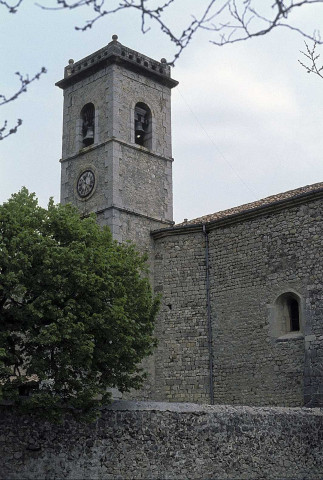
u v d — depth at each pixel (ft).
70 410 53.78
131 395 78.43
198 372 78.59
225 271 79.56
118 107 90.79
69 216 60.49
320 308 69.92
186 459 56.24
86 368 54.19
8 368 50.55
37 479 51.19
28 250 55.01
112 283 56.24
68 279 54.65
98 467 53.42
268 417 60.29
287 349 71.87
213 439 57.47
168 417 56.75
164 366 80.79
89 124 94.73
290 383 70.85
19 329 53.83
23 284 53.83
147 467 54.95
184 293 82.07
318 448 61.98
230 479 57.00
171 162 95.25
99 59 92.53
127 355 56.85
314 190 72.18
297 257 73.15
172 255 84.33
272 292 74.54
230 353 76.69
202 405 59.26
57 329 52.08
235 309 77.51
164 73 98.02
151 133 94.22
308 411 62.90
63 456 52.49
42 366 51.96
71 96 97.35
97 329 55.42
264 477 58.39
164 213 91.56
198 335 79.77
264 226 76.84
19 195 60.85
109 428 54.60
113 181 86.94
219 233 81.30
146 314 61.77
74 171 93.20
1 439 50.52
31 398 50.19
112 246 62.85
